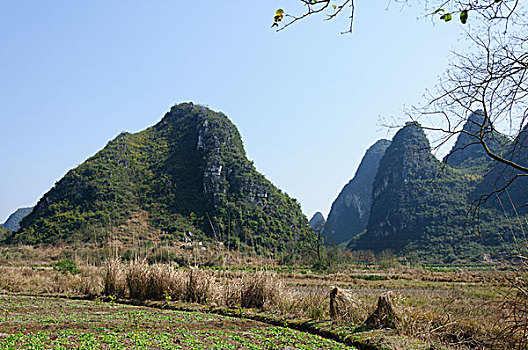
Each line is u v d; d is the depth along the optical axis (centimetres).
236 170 9744
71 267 2944
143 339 834
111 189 9025
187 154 10950
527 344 600
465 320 845
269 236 7569
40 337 832
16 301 1513
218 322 1099
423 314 920
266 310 1241
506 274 625
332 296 1067
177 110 13825
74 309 1329
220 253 2433
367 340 812
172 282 1561
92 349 740
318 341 859
